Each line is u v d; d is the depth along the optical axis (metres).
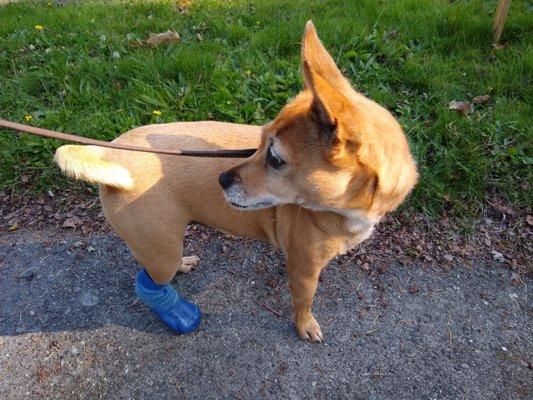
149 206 0.37
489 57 0.77
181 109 0.69
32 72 0.77
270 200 0.36
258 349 0.47
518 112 0.66
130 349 0.47
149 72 0.74
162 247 0.40
